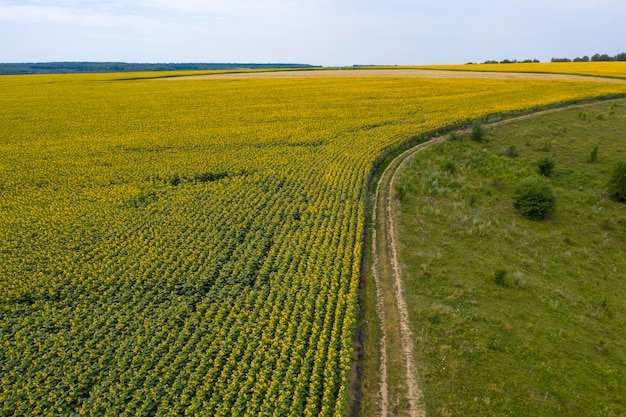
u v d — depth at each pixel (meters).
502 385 19.84
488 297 26.02
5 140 53.84
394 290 26.23
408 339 22.39
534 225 36.28
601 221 36.88
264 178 41.41
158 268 27.77
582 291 28.00
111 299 25.12
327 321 22.69
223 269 27.58
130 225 33.12
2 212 35.34
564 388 20.00
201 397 18.83
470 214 36.88
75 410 18.66
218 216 34.31
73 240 31.23
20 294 25.53
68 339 22.16
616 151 47.97
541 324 24.16
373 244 31.30
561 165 45.97
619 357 22.23
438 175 43.53
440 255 29.91
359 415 18.42
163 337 22.34
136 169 44.19
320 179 40.75
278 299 24.50
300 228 32.38
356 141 51.06
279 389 19.17
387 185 41.16
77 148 50.66
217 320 23.25
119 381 19.97
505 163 46.38
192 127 59.22
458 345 21.98
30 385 19.56
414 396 19.27
